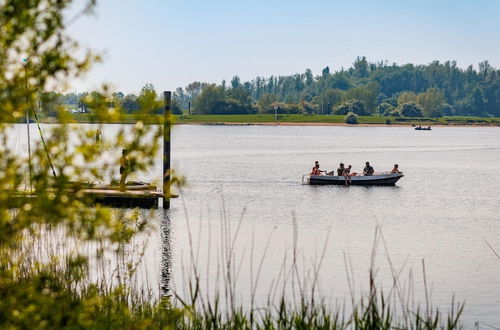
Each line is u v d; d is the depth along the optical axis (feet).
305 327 38.14
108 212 24.76
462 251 88.48
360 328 37.88
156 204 108.06
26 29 23.04
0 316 23.00
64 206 23.75
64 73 23.36
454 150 367.04
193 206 123.54
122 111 24.13
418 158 301.84
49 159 23.72
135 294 47.73
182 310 38.42
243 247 84.28
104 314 34.19
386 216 122.11
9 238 23.63
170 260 72.38
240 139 443.73
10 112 23.06
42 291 25.93
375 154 321.52
